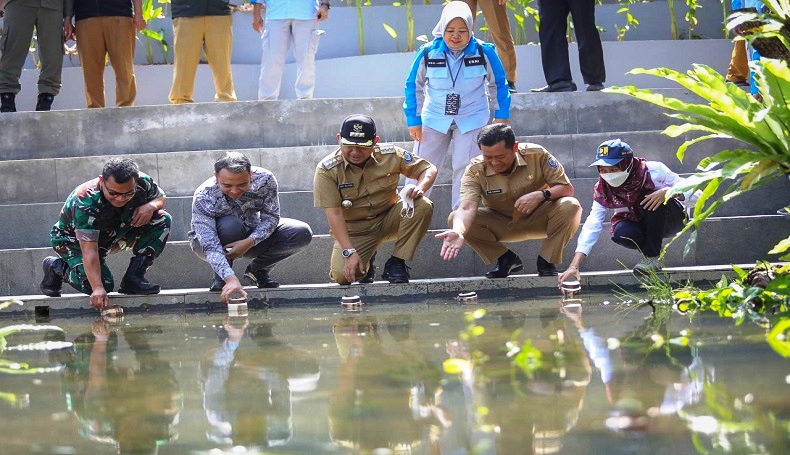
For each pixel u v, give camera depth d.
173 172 12.55
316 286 10.34
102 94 15.28
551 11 14.55
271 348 6.10
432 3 19.89
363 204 10.44
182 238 11.88
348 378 4.68
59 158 12.71
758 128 7.27
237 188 9.66
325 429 3.54
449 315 7.95
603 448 3.10
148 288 10.28
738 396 3.82
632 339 5.74
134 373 5.17
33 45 18.31
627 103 14.06
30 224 11.80
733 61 15.91
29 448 3.36
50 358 6.03
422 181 10.38
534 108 14.00
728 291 7.65
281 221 10.59
